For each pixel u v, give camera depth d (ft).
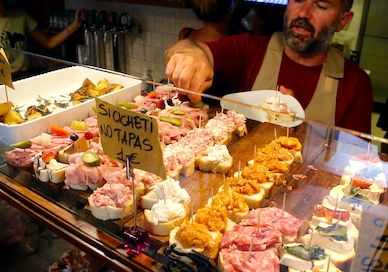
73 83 9.74
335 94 7.95
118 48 14.39
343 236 4.99
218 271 4.56
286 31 7.81
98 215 5.48
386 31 9.80
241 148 7.43
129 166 4.94
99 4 14.94
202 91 7.92
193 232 4.86
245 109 7.86
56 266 7.06
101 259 4.92
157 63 14.20
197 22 12.72
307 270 4.65
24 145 6.95
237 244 4.85
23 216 7.52
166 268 4.59
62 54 14.75
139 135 4.61
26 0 14.30
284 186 6.41
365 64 10.39
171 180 5.88
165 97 8.39
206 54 8.34
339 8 7.37
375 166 6.32
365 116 7.95
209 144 7.31
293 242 5.16
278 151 6.93
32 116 7.80
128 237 4.93
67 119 7.95
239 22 10.08
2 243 7.61
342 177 6.31
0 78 7.37
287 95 7.80
